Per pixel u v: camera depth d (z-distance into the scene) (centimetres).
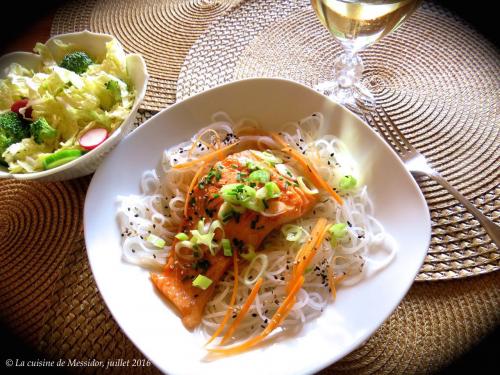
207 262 29
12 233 31
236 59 39
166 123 32
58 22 43
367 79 38
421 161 32
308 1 43
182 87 38
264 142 34
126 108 34
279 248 30
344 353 23
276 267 29
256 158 31
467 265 28
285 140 33
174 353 24
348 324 25
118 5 44
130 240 29
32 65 37
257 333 27
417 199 28
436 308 27
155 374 26
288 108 33
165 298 28
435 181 32
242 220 29
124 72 35
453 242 29
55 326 28
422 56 39
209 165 33
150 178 32
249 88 32
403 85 38
